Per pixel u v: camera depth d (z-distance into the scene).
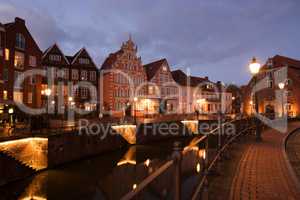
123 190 17.50
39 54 39.97
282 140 16.17
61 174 21.14
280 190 6.70
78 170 22.55
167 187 4.86
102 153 28.62
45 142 21.59
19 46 36.56
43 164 21.53
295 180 7.50
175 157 3.66
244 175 8.08
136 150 30.83
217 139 10.02
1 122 30.20
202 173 6.61
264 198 6.13
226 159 10.35
